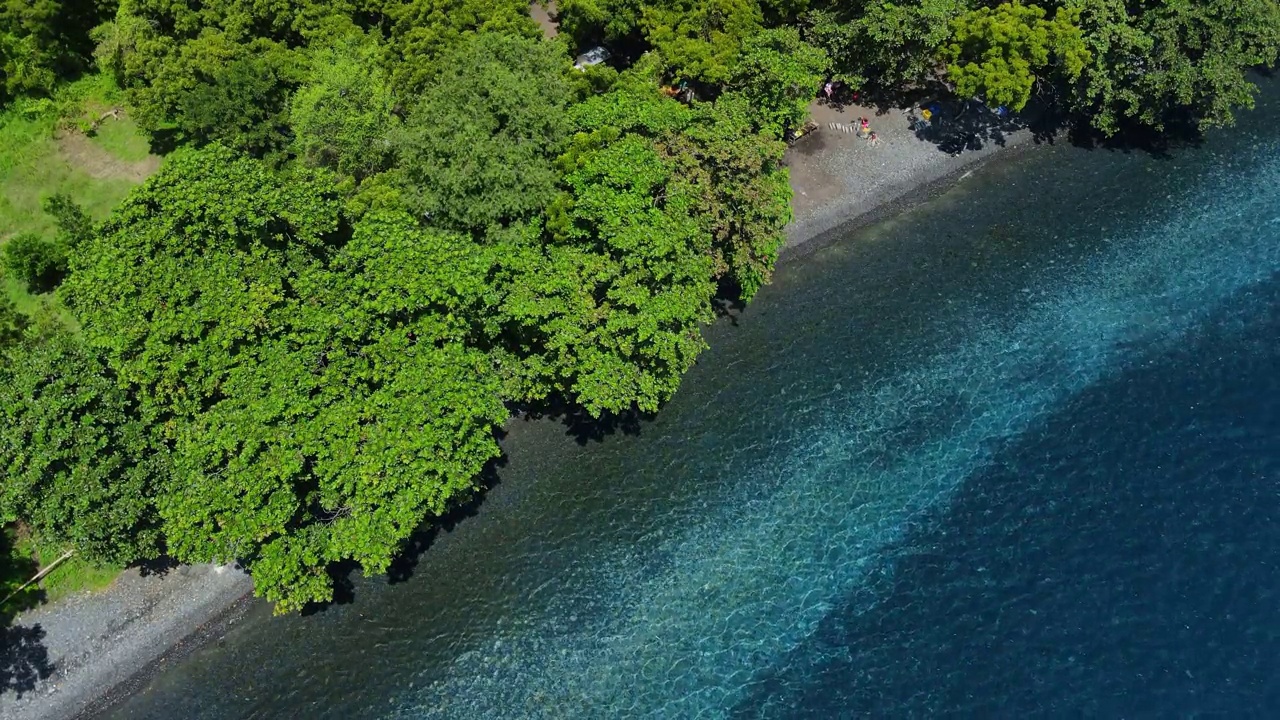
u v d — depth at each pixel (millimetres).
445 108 43281
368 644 40625
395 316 37812
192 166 37906
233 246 37375
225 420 34406
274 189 38625
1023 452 46750
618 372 40875
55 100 56875
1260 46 56625
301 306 36812
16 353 37781
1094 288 53812
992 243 56156
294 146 49031
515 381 41031
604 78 49219
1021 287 53938
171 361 35094
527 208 40875
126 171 54594
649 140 44562
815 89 50562
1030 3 58125
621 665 40156
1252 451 46000
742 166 44219
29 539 40938
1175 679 38562
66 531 35469
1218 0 54344
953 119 60938
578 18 55656
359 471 34906
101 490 35031
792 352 51094
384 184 42531
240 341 35906
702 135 44406
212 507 33719
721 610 41750
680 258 41656
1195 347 50719
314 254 39812
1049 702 38312
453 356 37500
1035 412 48344
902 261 55344
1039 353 50844
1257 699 37750
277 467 34094
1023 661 39562
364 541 35000
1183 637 39812
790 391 49375
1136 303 53031
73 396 35469
